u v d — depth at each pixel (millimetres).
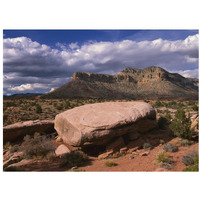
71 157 8680
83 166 8336
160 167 7395
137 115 11016
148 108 12094
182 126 11266
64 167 8180
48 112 29812
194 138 10977
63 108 36656
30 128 14406
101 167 7992
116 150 9750
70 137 10719
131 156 8914
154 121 12664
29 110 30828
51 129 15844
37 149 9859
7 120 21547
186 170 6723
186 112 23672
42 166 8250
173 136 11797
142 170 7254
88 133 9656
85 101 61094
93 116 10992
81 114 11703
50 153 9578
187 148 9453
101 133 9695
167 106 39188
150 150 9688
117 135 10070
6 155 10875
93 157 9680
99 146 10477
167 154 8398
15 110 30297
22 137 14383
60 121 12695
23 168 8008
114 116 10703
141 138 11133
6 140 13516
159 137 11586
